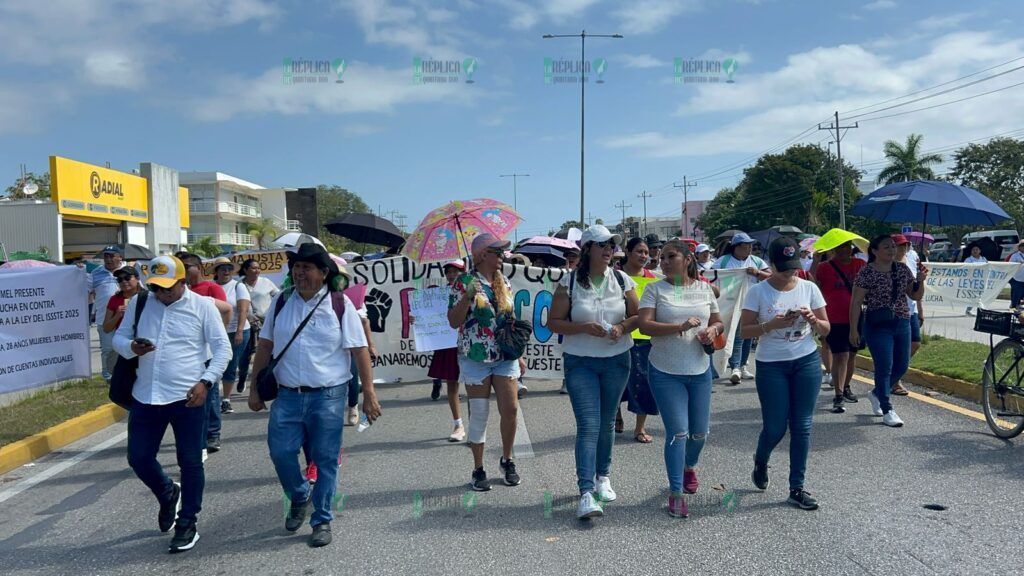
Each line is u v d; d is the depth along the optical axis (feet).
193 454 14.85
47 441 23.27
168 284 14.64
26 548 15.14
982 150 175.94
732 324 27.76
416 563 13.62
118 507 17.62
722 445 20.97
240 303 27.43
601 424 16.29
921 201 25.94
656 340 15.94
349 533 15.25
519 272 30.35
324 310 14.92
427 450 21.74
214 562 14.07
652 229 403.34
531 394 30.17
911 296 24.34
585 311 15.69
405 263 32.76
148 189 132.98
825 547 13.70
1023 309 20.83
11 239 104.01
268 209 238.27
